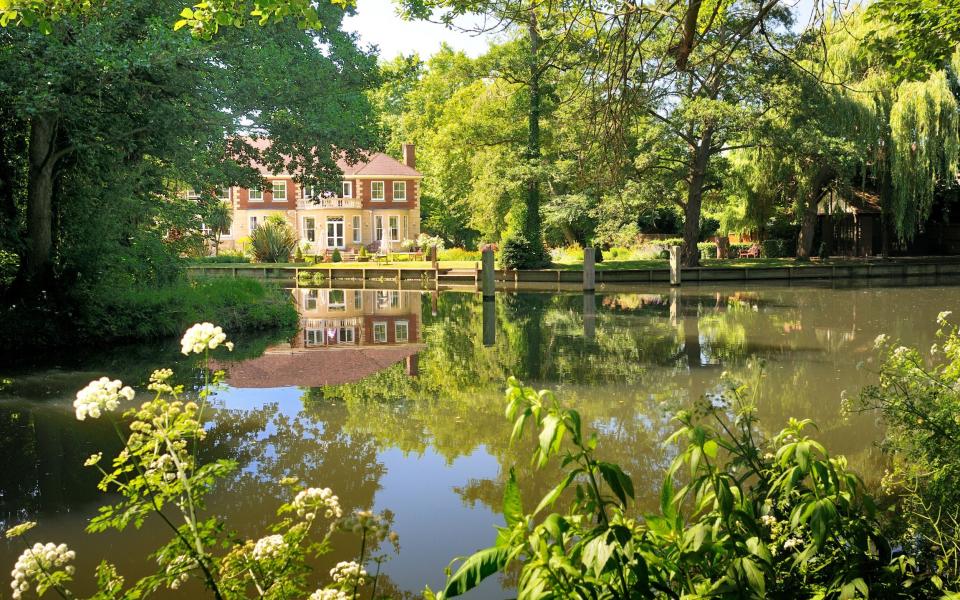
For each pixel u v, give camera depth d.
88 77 11.79
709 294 22.33
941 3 6.16
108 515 2.09
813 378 9.46
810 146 24.00
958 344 4.34
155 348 12.82
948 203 31.52
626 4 5.22
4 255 14.08
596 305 19.78
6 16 5.15
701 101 23.70
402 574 4.41
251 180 18.86
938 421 3.75
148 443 2.19
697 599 2.05
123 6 12.45
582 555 2.01
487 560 1.97
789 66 20.55
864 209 32.00
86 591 4.24
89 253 13.74
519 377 10.05
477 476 6.09
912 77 6.82
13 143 13.83
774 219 33.41
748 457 2.74
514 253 29.56
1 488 5.93
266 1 5.14
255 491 5.77
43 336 12.52
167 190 16.86
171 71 12.62
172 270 16.22
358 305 21.45
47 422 7.82
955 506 3.23
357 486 5.89
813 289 23.27
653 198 26.16
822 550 2.44
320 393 9.26
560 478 5.97
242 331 15.43
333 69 18.52
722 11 7.43
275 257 37.28
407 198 46.41
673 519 2.19
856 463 5.98
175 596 4.13
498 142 32.41
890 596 2.34
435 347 13.09
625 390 9.02
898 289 22.61
